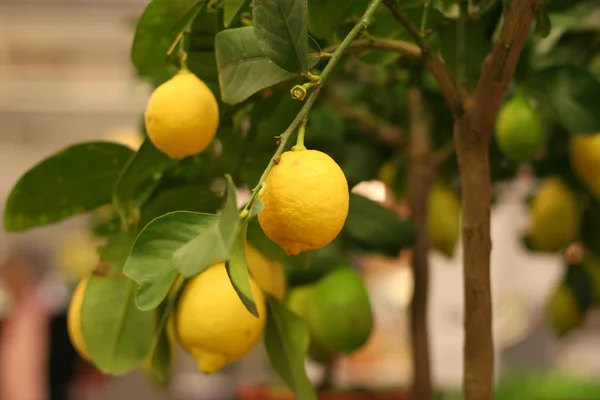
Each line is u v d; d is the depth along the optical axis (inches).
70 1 85.3
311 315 38.7
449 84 31.5
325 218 26.1
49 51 98.3
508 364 87.0
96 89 106.0
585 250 45.3
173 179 33.8
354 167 39.9
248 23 31.7
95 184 34.4
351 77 46.6
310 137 39.4
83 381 96.5
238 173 33.5
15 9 86.8
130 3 86.5
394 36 33.4
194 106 29.6
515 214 76.6
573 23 39.0
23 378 93.8
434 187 46.8
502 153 41.6
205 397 87.0
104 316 31.8
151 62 32.4
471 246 32.4
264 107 32.0
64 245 114.2
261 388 52.8
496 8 33.6
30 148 123.6
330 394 50.7
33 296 98.0
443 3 33.7
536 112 38.1
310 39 28.6
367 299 38.3
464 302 32.8
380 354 81.7
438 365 69.2
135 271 26.0
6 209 33.7
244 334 29.0
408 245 39.6
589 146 40.2
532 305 83.5
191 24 31.1
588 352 92.1
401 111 45.9
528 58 37.6
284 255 31.9
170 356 31.2
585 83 37.3
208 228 25.7
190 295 29.0
